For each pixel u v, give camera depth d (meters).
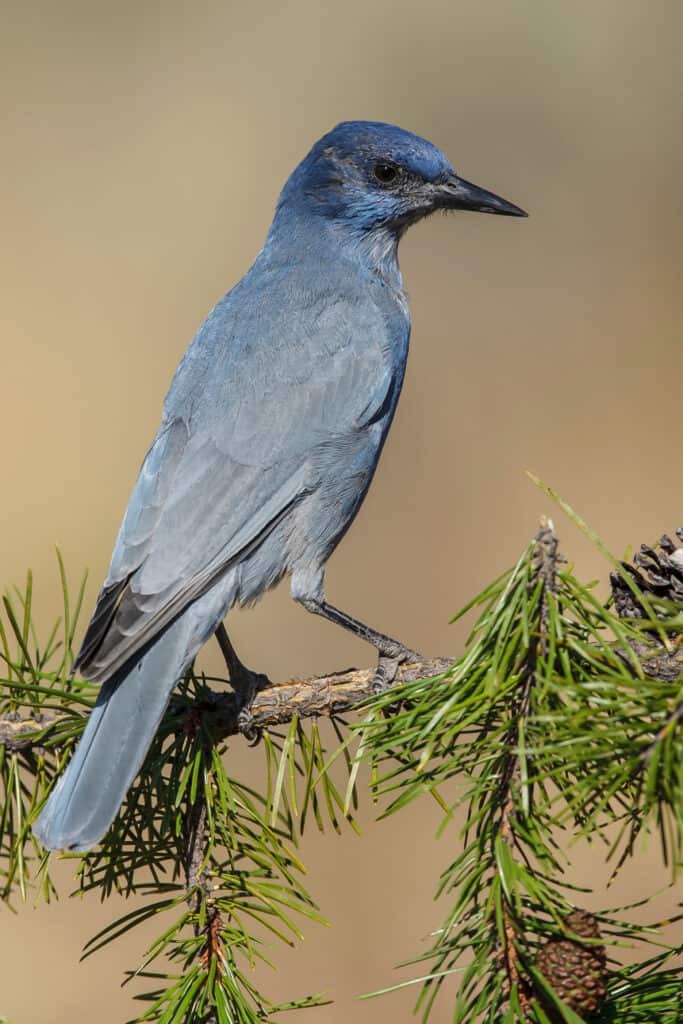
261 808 13.52
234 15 24.45
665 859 5.45
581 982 5.77
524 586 6.14
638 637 6.07
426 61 24.36
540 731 5.91
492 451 18.02
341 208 11.31
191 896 6.98
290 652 16.09
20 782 7.65
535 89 23.77
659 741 5.30
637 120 23.06
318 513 9.91
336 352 10.09
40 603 15.67
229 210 21.77
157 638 8.67
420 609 16.52
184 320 19.86
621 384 18.84
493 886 5.79
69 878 13.16
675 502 17.30
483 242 21.50
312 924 13.18
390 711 7.65
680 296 20.16
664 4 24.28
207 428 9.56
